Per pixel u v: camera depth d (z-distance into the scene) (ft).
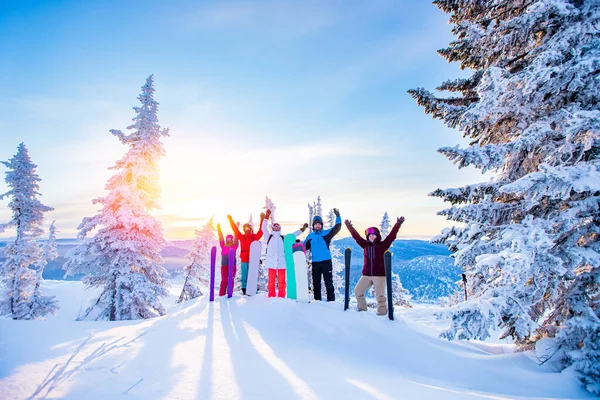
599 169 17.44
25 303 69.82
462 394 12.29
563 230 17.81
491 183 22.27
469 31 25.76
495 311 16.96
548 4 19.76
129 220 47.78
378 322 21.03
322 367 13.79
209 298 27.53
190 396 9.68
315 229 27.91
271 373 12.15
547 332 19.54
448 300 65.98
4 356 12.01
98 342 14.88
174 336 16.72
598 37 19.17
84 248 47.01
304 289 25.02
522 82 19.81
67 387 9.91
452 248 23.39
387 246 23.41
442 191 22.63
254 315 21.65
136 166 51.60
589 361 15.60
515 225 19.10
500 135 24.88
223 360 13.37
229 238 29.30
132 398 9.32
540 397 14.48
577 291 18.43
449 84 32.32
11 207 70.44
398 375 15.21
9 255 69.87
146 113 53.72
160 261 52.65
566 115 19.62
